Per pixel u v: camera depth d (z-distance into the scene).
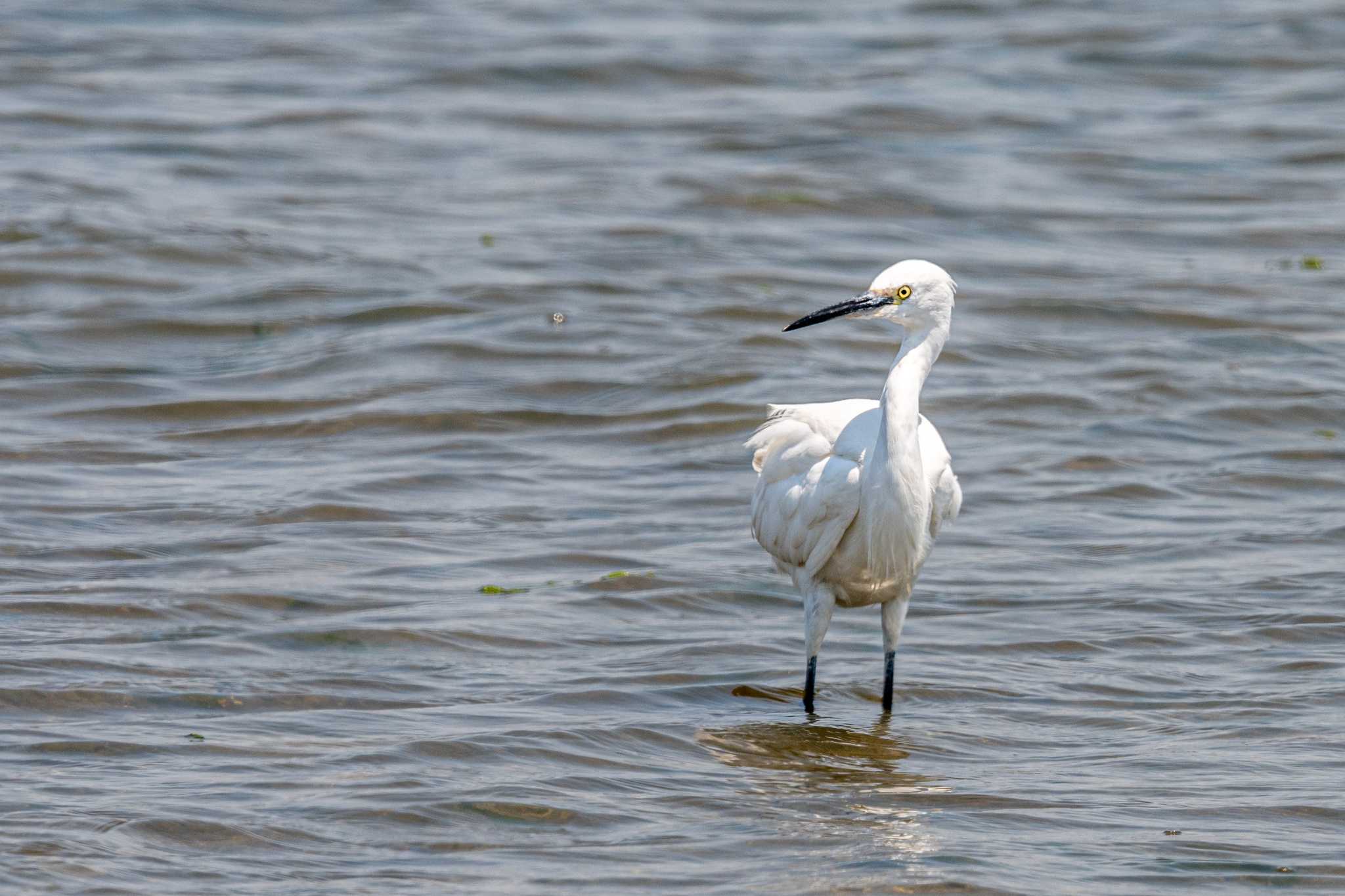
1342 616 11.59
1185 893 7.50
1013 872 7.69
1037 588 12.30
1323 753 9.30
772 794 8.66
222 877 7.39
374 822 8.05
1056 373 18.11
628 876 7.55
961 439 16.16
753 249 22.39
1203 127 28.88
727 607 11.88
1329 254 22.95
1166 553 13.11
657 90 30.41
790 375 17.56
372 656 10.58
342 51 32.19
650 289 20.50
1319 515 14.11
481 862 7.66
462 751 9.01
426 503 13.96
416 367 17.61
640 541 13.17
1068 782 8.91
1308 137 28.20
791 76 31.17
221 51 32.03
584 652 10.87
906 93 30.20
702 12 36.16
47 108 27.38
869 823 8.28
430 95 29.39
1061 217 24.36
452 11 35.91
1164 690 10.41
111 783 8.38
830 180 25.38
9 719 9.27
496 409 16.41
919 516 9.62
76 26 33.47
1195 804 8.58
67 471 14.39
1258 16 36.19
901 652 11.10
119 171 24.45
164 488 14.02
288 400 16.45
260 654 10.50
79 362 17.61
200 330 18.72
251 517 13.34
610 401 16.88
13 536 12.61
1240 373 18.09
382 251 21.59
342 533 13.05
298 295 19.81
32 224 21.61
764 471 10.52
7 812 7.95
